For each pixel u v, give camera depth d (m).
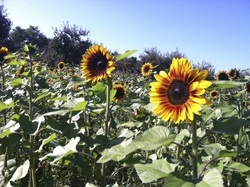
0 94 1.00
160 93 0.57
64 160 0.85
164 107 0.56
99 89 0.89
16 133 0.77
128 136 0.74
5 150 0.77
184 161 0.78
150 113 1.17
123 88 1.28
